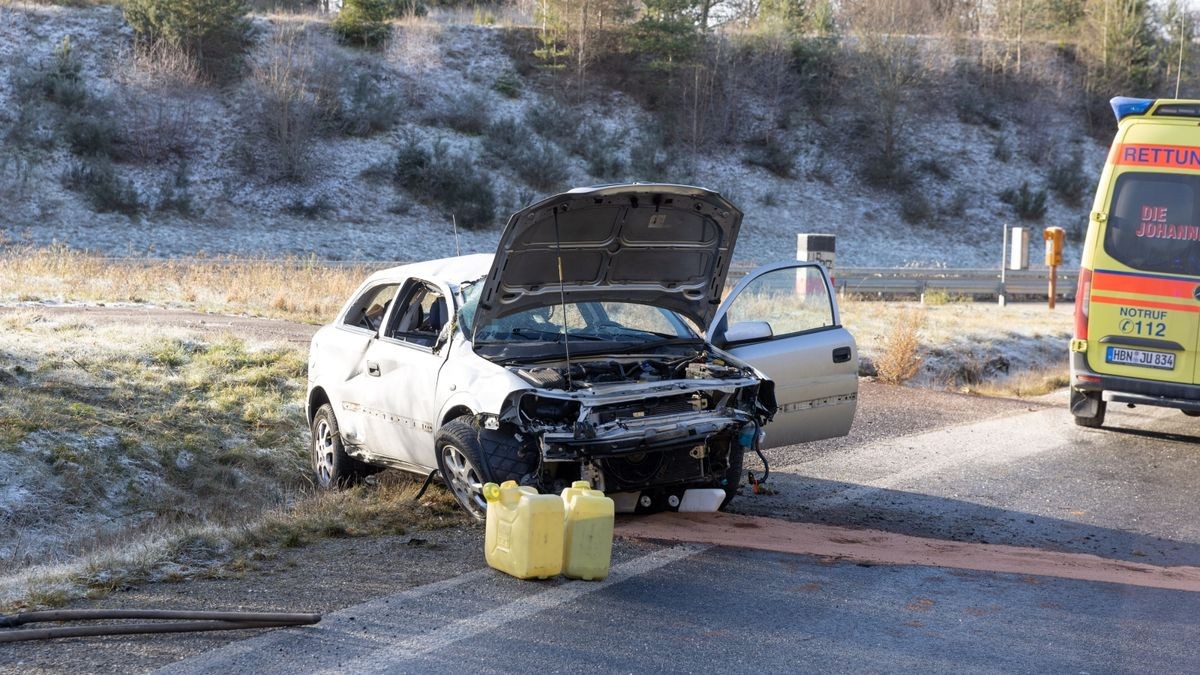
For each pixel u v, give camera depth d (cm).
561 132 4881
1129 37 5941
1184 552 694
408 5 5775
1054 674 457
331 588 566
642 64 5262
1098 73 5959
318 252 3656
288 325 1543
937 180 5219
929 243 4781
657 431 654
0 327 1246
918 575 605
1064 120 5906
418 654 470
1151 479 902
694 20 5628
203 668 448
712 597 558
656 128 5100
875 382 1438
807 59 5578
